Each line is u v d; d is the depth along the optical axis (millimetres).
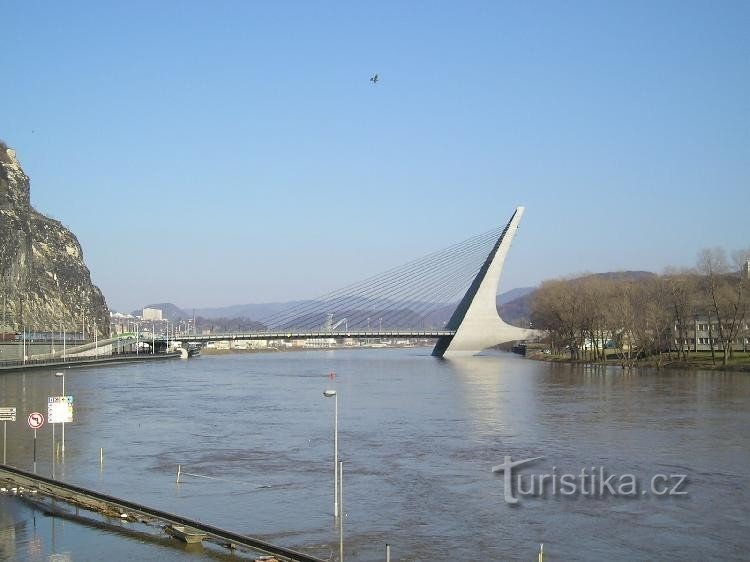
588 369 175000
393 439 71750
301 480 54750
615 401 103375
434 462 60938
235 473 57094
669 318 181375
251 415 90375
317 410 95000
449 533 42562
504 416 87812
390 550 39781
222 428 79438
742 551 39812
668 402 101938
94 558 37719
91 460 61906
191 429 78812
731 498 49781
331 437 73000
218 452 65438
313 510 46969
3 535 41031
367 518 45312
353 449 66688
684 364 170375
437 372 170125
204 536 40125
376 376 159375
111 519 43906
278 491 51500
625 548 40219
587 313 197750
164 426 81062
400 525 43969
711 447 67250
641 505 48125
